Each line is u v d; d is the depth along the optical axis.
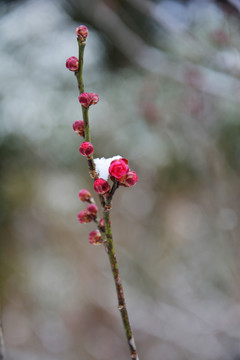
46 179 5.07
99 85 4.94
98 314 5.21
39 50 4.68
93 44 4.75
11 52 4.60
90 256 5.25
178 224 5.45
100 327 5.18
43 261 5.21
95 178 1.07
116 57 4.91
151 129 4.49
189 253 5.39
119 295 1.09
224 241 4.44
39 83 4.68
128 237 5.50
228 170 4.37
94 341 5.05
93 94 1.07
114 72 5.02
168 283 5.19
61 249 5.22
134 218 5.57
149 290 5.16
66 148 4.87
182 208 5.32
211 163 4.18
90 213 1.18
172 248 5.47
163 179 5.21
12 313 4.98
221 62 2.93
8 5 4.54
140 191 5.46
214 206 4.34
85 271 5.21
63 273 5.27
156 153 4.95
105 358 4.90
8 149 4.67
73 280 5.29
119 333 5.12
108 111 4.96
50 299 5.21
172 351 4.63
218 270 5.08
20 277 5.00
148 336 4.97
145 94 4.10
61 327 5.07
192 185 5.05
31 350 4.83
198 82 3.23
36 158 4.89
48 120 4.69
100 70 4.99
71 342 4.98
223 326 3.99
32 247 5.12
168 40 4.32
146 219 5.56
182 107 3.96
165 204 5.39
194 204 5.21
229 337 3.90
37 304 5.13
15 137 4.62
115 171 1.02
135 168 5.22
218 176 4.12
